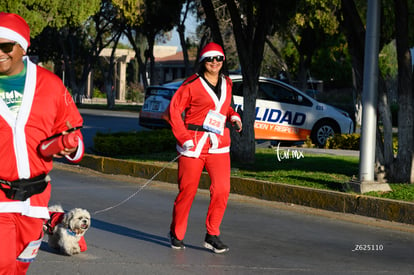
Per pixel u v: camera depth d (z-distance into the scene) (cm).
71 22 3106
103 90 7888
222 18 3378
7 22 364
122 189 1131
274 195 1036
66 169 1377
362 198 924
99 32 4594
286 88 1809
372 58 986
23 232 388
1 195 377
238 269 622
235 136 1344
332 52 3438
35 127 379
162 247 706
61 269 605
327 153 1541
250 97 1343
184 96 657
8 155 377
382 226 859
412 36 1859
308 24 2878
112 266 620
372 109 988
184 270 612
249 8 1321
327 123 1853
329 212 951
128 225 822
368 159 993
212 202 675
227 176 674
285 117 1792
